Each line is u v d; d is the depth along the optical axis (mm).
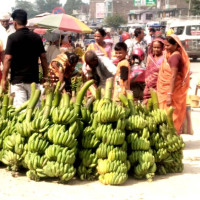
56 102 5246
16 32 6652
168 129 5516
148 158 5242
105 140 5062
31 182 5035
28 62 6742
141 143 5254
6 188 4824
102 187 4965
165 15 114812
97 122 5180
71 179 5188
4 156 5336
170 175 5559
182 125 7371
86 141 5141
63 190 4816
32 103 5266
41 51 6875
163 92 6832
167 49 6727
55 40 12297
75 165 5246
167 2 119250
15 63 6695
